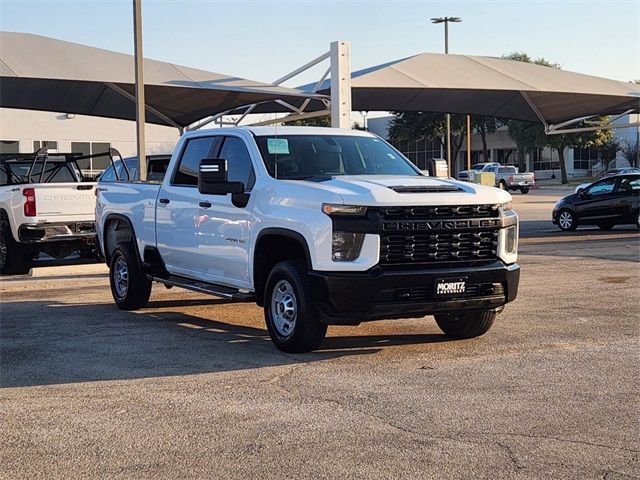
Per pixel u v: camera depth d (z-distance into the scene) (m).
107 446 5.45
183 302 11.75
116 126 47.72
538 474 4.82
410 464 5.01
